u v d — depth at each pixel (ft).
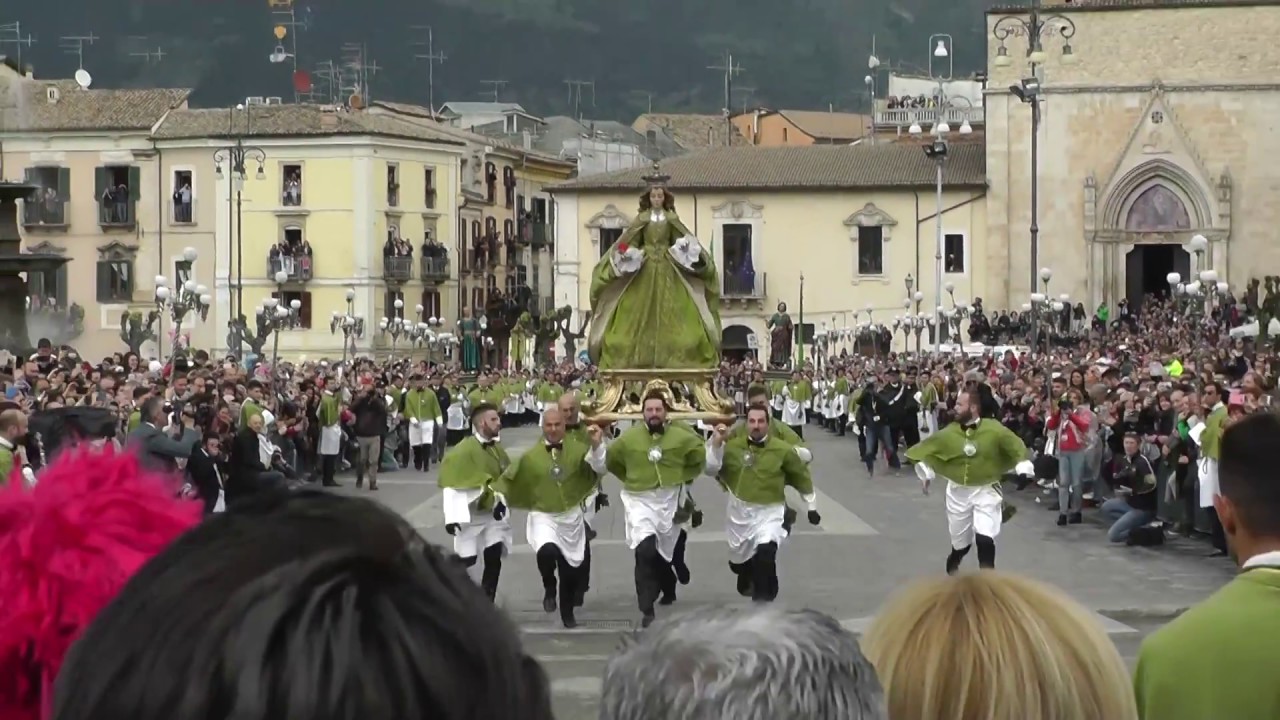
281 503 16.70
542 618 140.67
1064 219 606.55
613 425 293.84
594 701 104.12
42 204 617.62
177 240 620.49
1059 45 602.44
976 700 25.72
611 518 228.43
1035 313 355.15
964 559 178.29
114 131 617.62
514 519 229.66
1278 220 591.37
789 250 649.61
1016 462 144.66
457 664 15.47
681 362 252.83
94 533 22.63
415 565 16.06
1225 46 592.60
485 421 139.33
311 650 14.99
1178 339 375.04
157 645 15.12
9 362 230.89
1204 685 36.65
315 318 630.74
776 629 20.75
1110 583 159.02
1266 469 38.22
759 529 137.49
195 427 167.73
